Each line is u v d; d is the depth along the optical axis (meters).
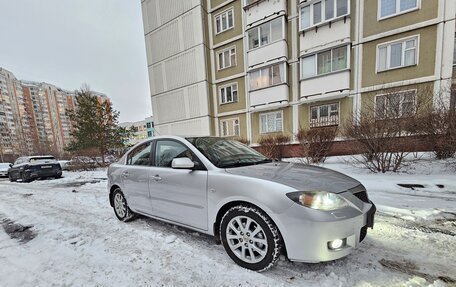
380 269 2.04
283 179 2.07
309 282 1.89
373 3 10.48
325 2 11.14
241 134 15.60
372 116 6.45
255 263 2.06
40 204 5.38
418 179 5.40
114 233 3.18
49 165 10.91
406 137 6.01
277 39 13.05
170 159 2.96
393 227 2.95
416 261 2.15
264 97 13.66
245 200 2.09
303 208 1.82
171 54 17.47
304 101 12.28
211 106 16.66
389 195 4.46
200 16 15.66
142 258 2.42
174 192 2.74
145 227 3.34
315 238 1.78
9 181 11.97
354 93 11.17
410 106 5.95
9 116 42.31
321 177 2.22
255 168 2.46
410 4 9.75
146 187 3.14
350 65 11.15
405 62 10.05
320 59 11.68
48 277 2.14
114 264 2.33
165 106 18.45
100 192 6.51
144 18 18.66
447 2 9.01
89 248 2.73
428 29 9.46
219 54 16.25
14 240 3.14
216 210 2.32
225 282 1.94
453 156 5.85
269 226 1.96
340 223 1.81
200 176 2.47
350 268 2.06
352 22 10.98
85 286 1.98
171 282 1.98
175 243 2.74
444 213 3.37
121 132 19.27
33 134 43.28
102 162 16.34
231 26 15.45
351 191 2.10
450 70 9.12
